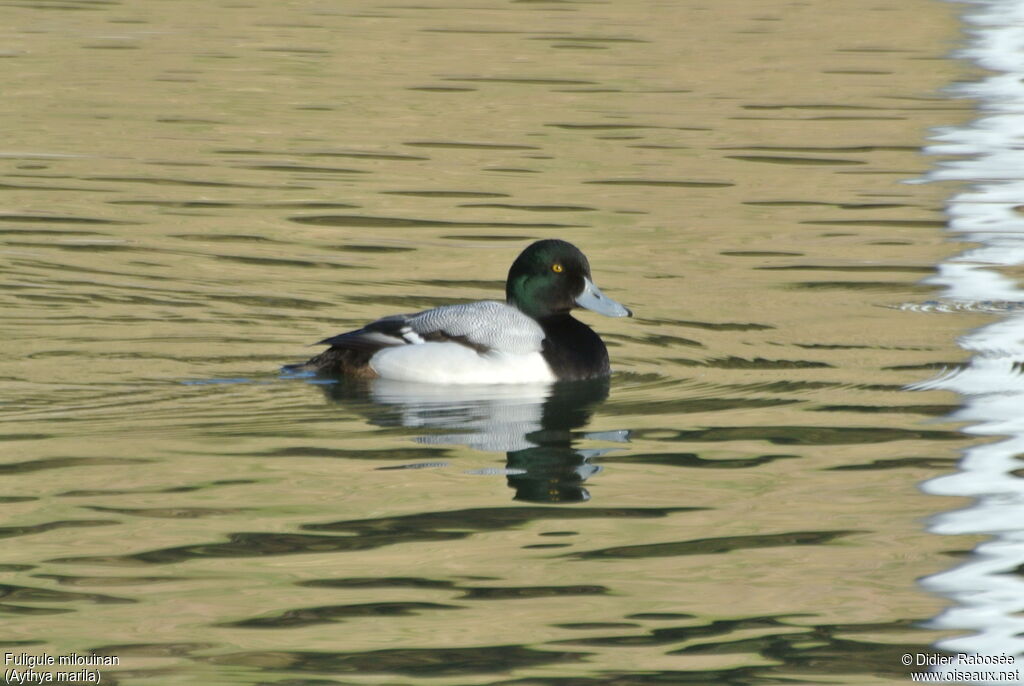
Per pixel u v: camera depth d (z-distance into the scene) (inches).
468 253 745.0
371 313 642.2
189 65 1229.1
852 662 332.2
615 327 626.8
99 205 827.4
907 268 727.7
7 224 781.9
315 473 444.5
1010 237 786.8
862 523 412.8
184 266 709.9
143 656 328.2
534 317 557.6
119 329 605.6
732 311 653.3
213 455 458.3
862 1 1537.9
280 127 1030.4
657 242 772.6
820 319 642.2
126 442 469.1
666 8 1519.4
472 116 1071.0
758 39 1359.5
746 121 1067.9
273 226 791.1
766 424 502.0
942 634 346.6
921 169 940.6
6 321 610.2
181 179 889.5
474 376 535.5
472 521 409.4
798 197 872.3
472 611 353.7
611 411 515.5
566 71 1224.8
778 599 364.2
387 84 1172.5
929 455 470.6
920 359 583.5
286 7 1508.4
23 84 1144.2
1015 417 508.4
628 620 350.6
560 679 323.0
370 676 321.7
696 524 411.5
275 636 339.0
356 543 392.2
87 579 365.7
